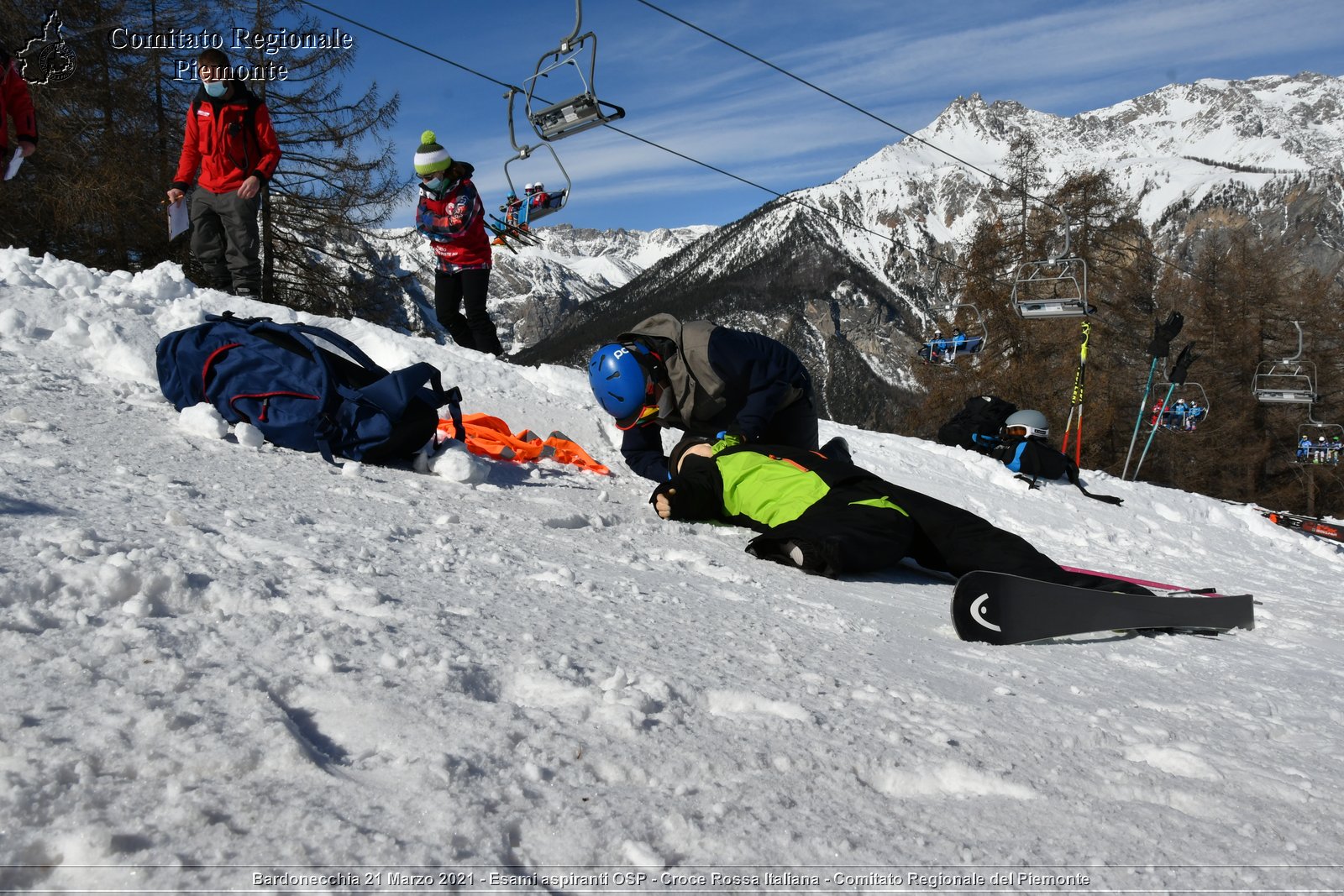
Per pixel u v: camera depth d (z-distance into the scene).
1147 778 1.69
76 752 1.21
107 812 1.10
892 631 2.85
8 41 17.56
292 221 22.11
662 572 3.22
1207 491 36.94
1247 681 2.76
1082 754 1.82
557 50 8.43
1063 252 15.51
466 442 5.16
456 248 7.99
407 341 7.05
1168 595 3.69
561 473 5.23
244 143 7.31
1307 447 31.80
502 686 1.74
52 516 2.30
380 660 1.71
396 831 1.16
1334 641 3.75
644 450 5.09
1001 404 10.56
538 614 2.28
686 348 4.71
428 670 1.69
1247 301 37.47
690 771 1.47
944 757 1.68
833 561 3.68
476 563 2.73
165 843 1.06
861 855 1.27
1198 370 35.62
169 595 1.84
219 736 1.31
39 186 18.03
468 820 1.20
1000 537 3.78
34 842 1.02
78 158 18.50
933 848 1.32
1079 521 7.91
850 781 1.53
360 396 4.15
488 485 4.36
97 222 18.72
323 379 4.12
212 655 1.62
